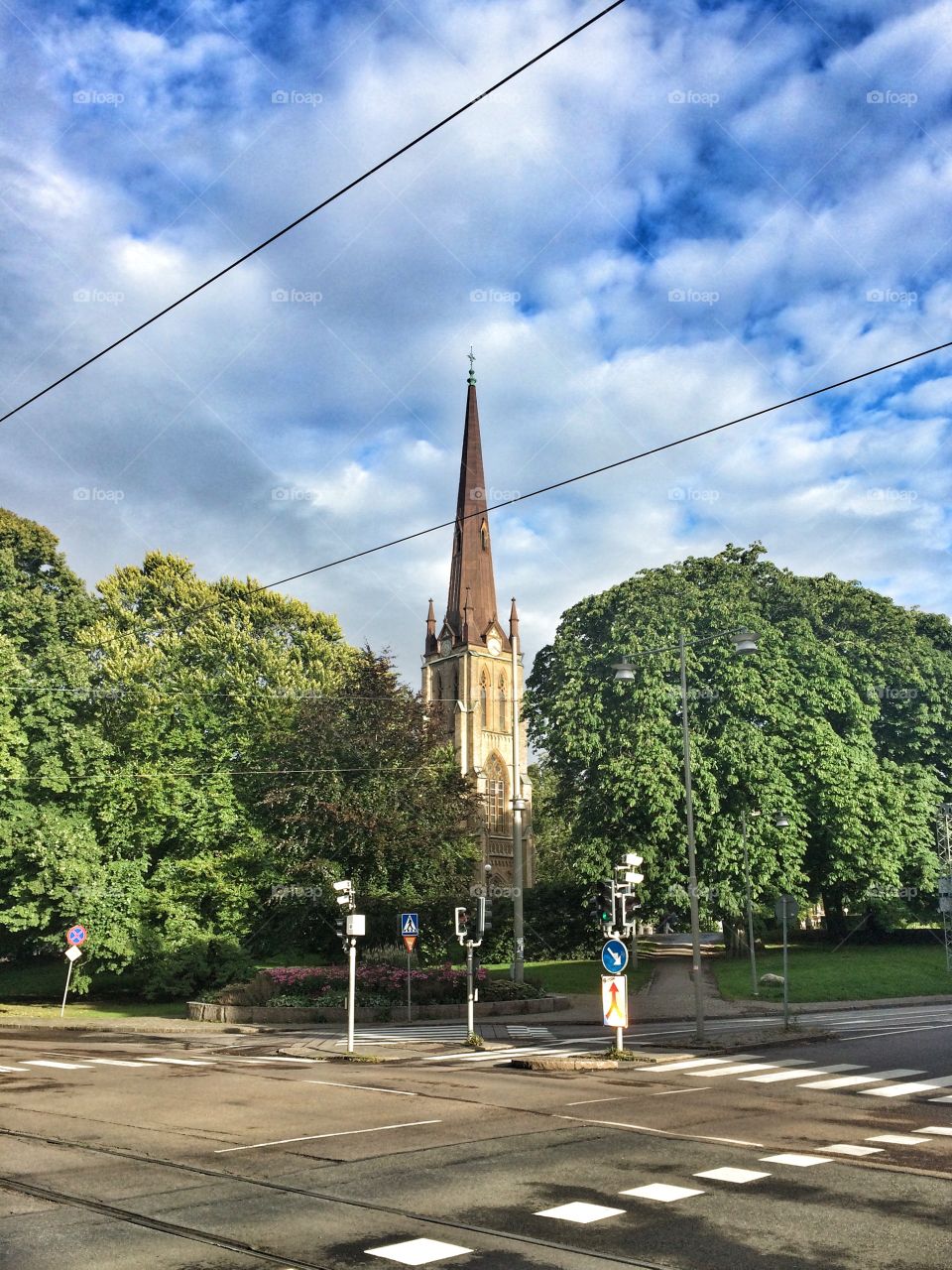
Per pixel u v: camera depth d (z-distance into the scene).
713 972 52.25
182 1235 8.78
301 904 45.75
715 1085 18.97
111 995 48.62
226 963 45.00
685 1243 8.67
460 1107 16.09
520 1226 9.14
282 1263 8.03
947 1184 10.85
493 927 60.00
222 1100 16.83
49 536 61.22
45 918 43.03
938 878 56.03
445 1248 8.45
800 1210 9.74
